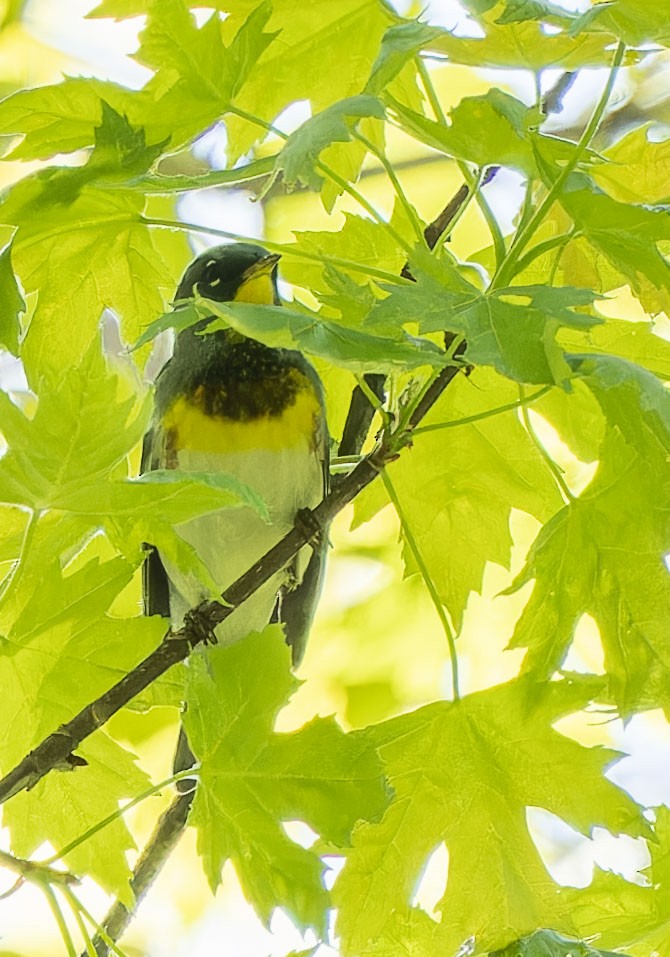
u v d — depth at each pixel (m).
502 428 6.31
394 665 10.96
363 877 5.50
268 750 4.95
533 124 4.73
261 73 5.96
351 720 10.90
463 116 4.80
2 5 11.18
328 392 6.90
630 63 5.31
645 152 6.00
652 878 5.87
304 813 4.90
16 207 5.02
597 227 4.67
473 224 10.86
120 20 5.92
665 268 4.64
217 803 4.96
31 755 4.96
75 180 4.96
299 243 6.29
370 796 4.89
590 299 4.33
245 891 4.96
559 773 5.49
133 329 6.02
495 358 4.16
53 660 5.21
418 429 5.21
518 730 5.49
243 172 4.98
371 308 4.58
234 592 5.62
